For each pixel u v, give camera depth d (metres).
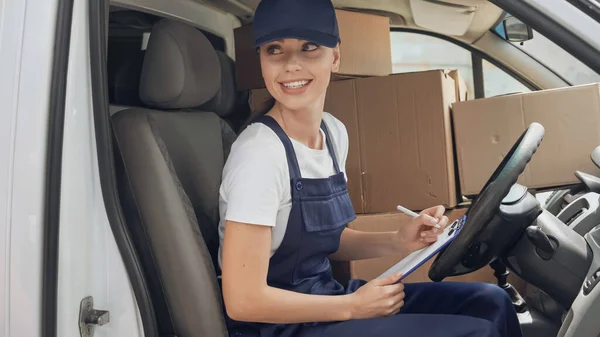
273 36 1.28
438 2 2.15
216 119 1.70
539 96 1.99
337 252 1.66
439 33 2.59
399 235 1.54
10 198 1.01
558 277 1.36
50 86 1.03
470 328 1.21
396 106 2.04
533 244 1.36
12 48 1.03
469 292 1.46
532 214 1.39
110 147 1.13
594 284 1.17
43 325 1.00
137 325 1.15
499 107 2.01
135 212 1.21
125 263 1.14
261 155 1.21
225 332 1.26
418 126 2.01
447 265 1.30
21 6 1.05
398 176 2.04
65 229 1.04
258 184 1.18
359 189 2.09
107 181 1.12
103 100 1.11
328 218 1.33
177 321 1.24
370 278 1.88
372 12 2.29
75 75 1.07
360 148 2.08
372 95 2.06
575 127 1.97
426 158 2.01
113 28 1.62
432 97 1.99
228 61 2.04
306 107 1.33
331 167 1.45
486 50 2.62
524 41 2.45
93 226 1.10
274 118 1.34
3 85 1.03
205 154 1.55
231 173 1.23
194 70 1.43
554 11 1.05
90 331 1.09
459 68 2.69
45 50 1.03
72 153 1.06
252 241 1.17
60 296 1.03
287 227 1.27
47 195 1.01
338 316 1.24
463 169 2.04
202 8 2.04
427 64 2.69
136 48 1.72
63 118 1.04
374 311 1.25
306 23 1.28
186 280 1.23
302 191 1.28
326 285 1.41
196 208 1.48
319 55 1.31
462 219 1.32
